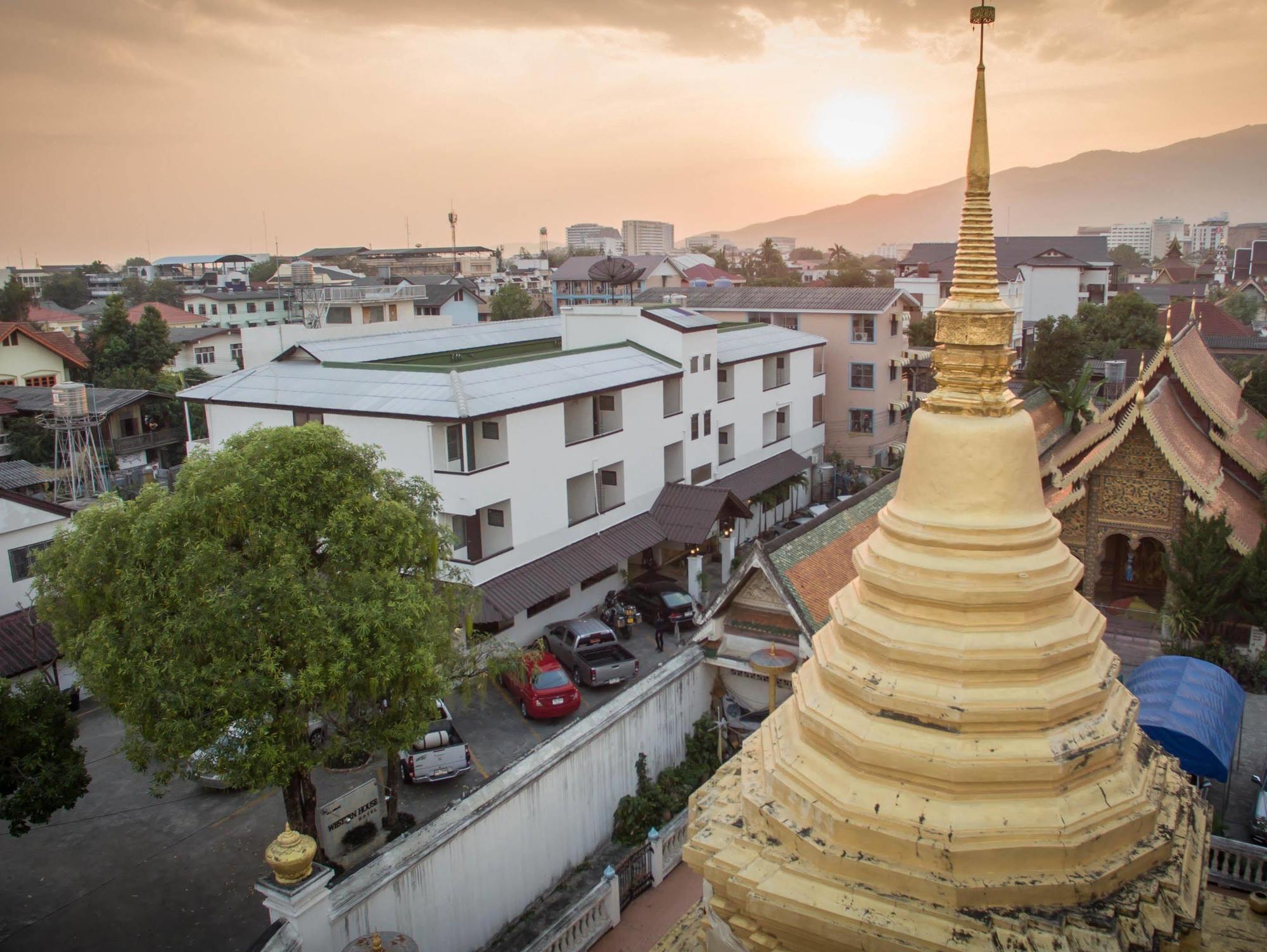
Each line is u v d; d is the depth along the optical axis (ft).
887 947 29.48
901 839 30.48
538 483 105.29
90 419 152.46
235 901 63.31
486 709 91.97
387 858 50.21
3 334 189.88
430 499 67.67
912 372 186.19
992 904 29.73
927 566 32.22
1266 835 63.10
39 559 58.49
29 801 55.62
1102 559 112.57
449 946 53.83
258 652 51.80
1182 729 60.95
